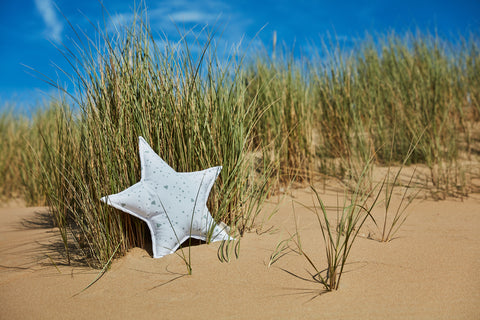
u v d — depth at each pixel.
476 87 5.39
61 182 2.94
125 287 1.86
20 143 5.48
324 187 3.74
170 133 2.50
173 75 2.53
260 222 2.80
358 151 4.25
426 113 4.47
